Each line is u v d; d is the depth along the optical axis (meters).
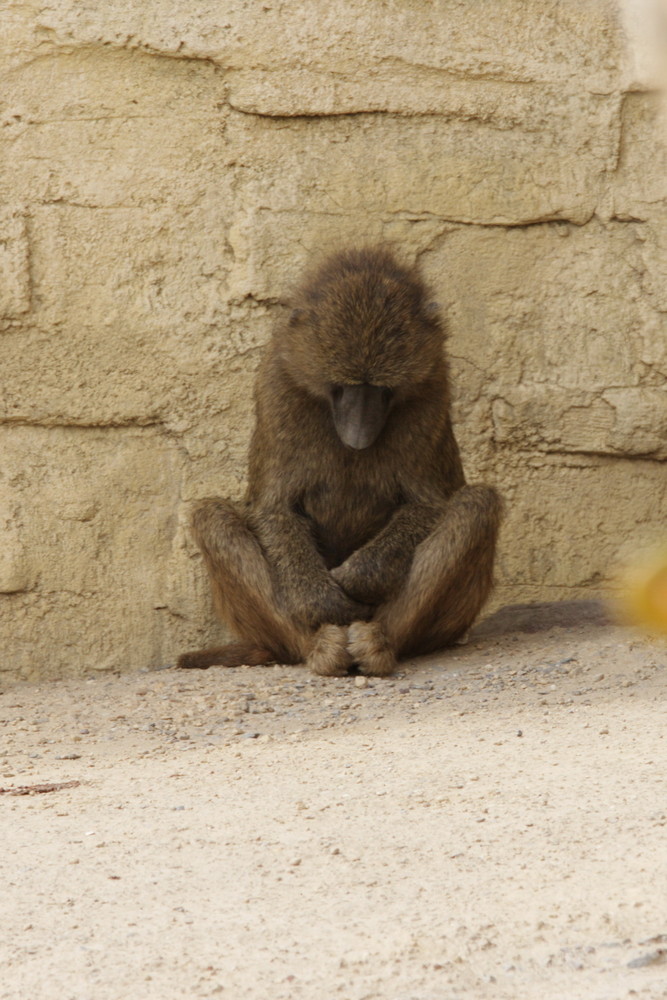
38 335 29.42
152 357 29.73
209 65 29.36
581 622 28.97
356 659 25.30
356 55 29.44
